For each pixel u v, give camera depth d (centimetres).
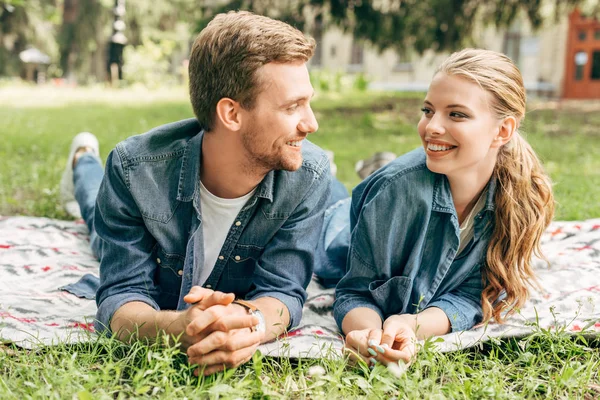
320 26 1140
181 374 180
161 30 2591
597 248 301
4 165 550
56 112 1197
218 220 213
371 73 2431
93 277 263
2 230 325
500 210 217
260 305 205
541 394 180
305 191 212
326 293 269
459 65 199
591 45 1973
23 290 257
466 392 171
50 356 183
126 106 1378
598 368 189
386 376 178
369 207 217
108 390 169
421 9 1077
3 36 2348
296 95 183
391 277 226
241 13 190
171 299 225
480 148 200
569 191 468
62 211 386
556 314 230
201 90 190
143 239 211
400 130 980
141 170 203
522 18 1166
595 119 1167
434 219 219
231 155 195
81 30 2475
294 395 175
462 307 220
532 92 2038
